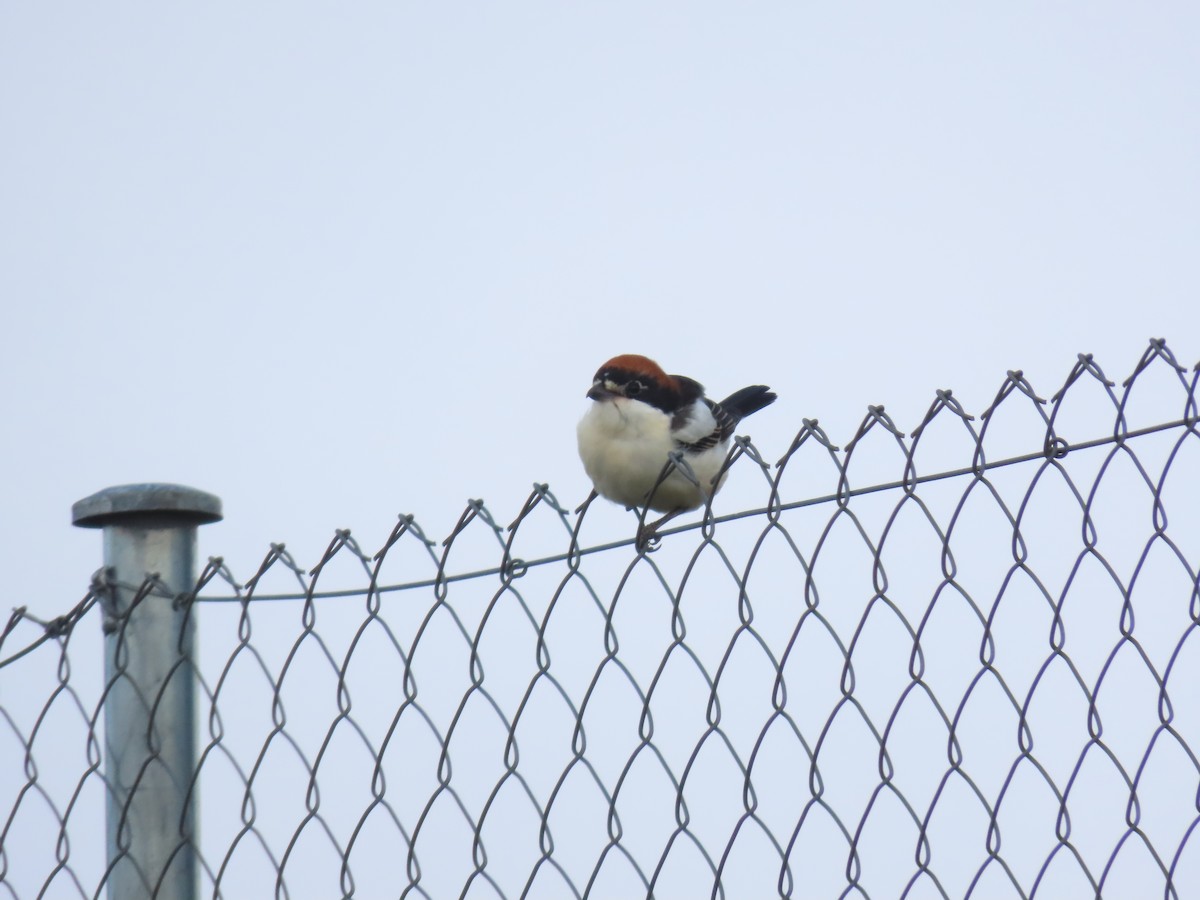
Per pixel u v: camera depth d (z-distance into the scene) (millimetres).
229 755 8633
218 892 8484
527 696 8156
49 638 9234
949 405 7934
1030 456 7871
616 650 7965
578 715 7965
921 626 7523
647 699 7836
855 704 7496
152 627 8992
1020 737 7297
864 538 7754
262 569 8852
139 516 9164
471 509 8500
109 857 8812
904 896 7266
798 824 7438
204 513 9195
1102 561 7477
